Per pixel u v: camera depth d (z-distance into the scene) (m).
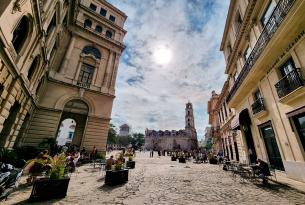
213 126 30.64
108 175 6.90
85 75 20.27
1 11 5.27
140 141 98.88
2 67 6.44
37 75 11.91
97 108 19.14
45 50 11.22
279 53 8.14
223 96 21.97
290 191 5.88
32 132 14.88
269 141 9.95
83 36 20.78
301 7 5.82
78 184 6.81
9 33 6.18
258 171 7.34
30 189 5.90
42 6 8.30
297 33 6.88
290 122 7.70
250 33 11.68
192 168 13.29
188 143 84.62
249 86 11.52
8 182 4.56
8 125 9.71
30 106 12.83
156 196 5.29
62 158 5.49
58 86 17.31
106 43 22.80
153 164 16.28
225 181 7.85
